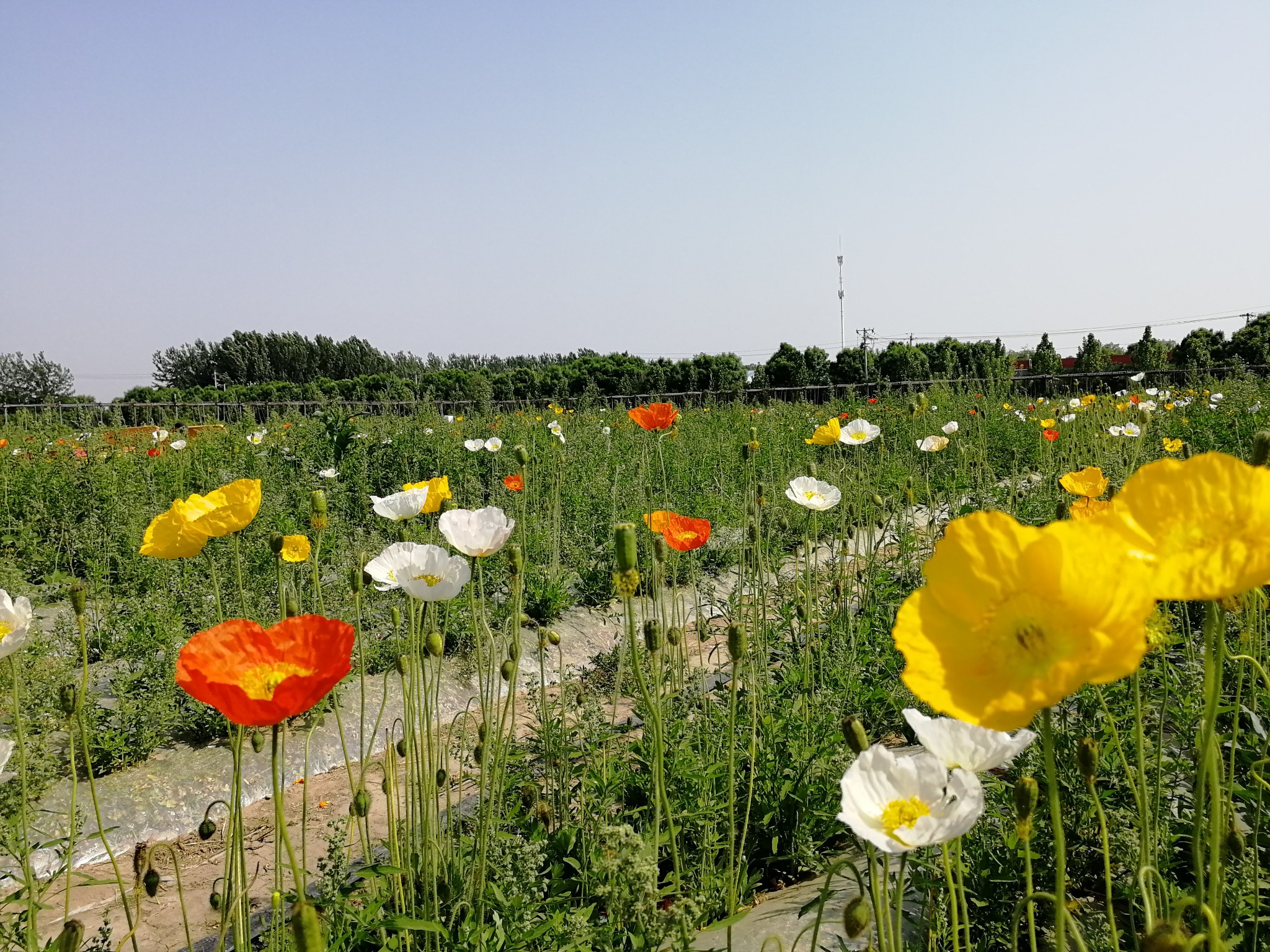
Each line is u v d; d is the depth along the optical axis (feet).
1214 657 3.92
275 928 6.02
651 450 37.37
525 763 12.79
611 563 24.58
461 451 37.01
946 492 26.84
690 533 10.38
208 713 16.20
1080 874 8.65
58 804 13.67
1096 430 24.73
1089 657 2.96
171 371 244.42
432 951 7.93
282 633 5.15
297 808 14.51
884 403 54.95
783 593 18.84
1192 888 7.14
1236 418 38.09
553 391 112.16
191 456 38.52
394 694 18.04
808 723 12.07
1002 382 55.11
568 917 8.13
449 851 9.06
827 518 22.52
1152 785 8.73
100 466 31.83
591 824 9.93
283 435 43.86
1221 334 95.04
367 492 31.14
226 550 21.53
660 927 6.34
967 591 3.31
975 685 3.25
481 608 10.99
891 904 8.10
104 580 21.81
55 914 11.45
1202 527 3.61
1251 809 8.82
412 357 287.48
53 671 14.08
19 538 25.68
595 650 21.21
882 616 17.15
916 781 4.74
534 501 29.12
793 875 10.73
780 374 113.91
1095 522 3.69
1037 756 9.41
